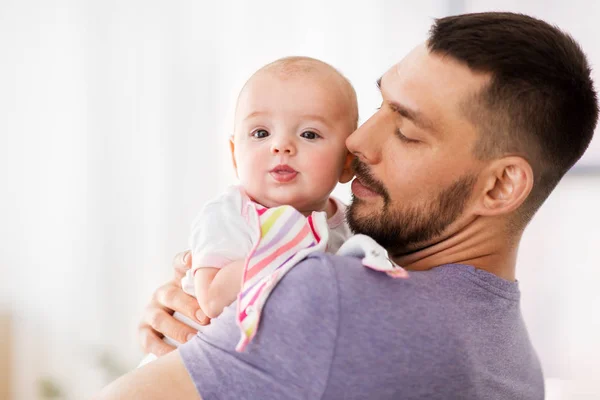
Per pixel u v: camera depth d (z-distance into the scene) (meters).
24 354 2.95
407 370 0.87
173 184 2.88
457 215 1.03
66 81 2.89
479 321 0.96
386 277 0.91
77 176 2.90
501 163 1.01
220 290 1.04
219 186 2.86
